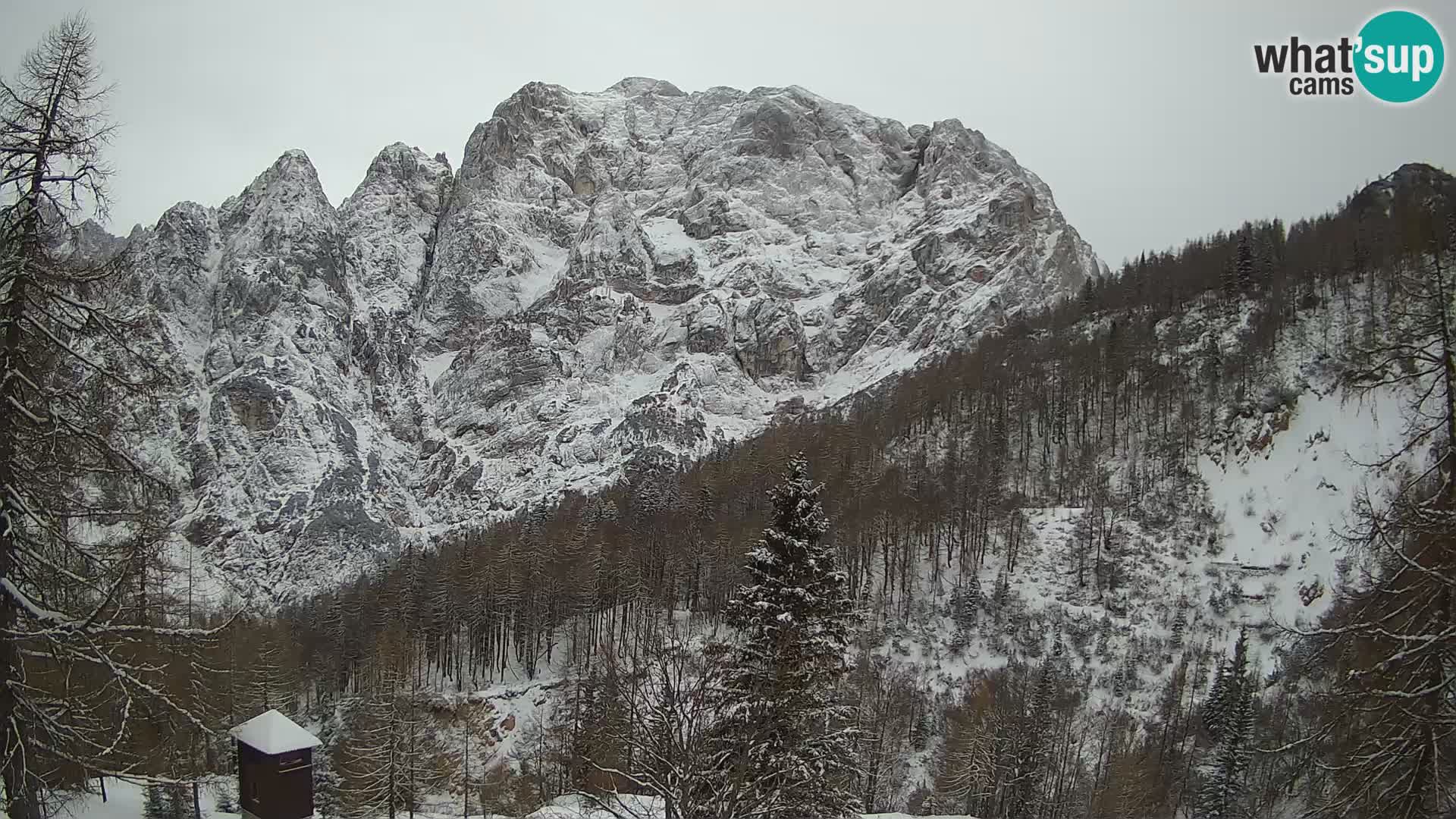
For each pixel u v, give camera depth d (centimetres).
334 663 9688
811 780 2467
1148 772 6869
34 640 1875
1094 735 7738
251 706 7450
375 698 8088
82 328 1894
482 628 10131
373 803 6197
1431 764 1989
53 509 1886
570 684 8600
